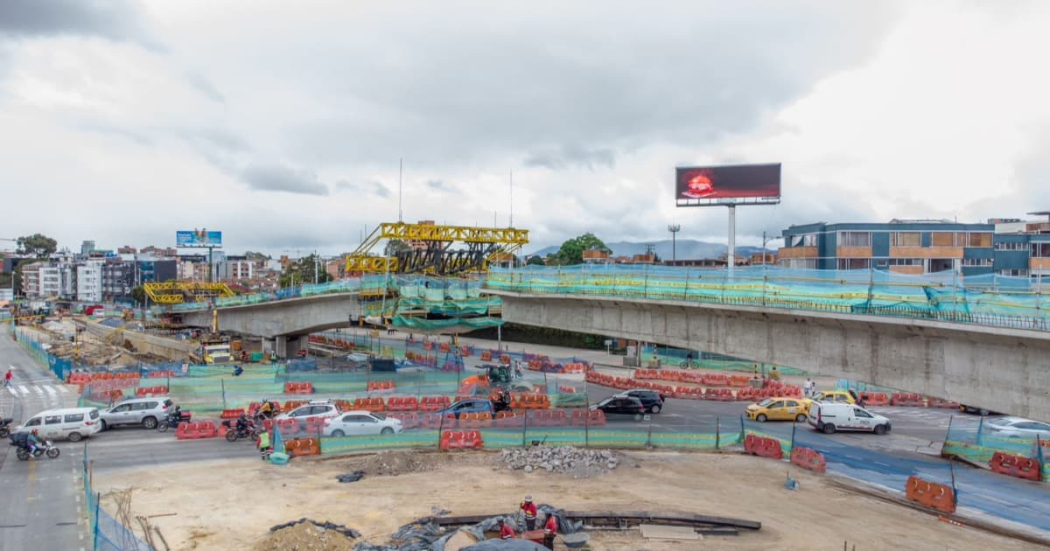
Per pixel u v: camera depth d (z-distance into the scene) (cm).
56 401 5250
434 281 5750
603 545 2331
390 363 6588
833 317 2870
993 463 3338
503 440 3816
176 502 2775
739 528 2505
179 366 6856
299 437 3781
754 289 3328
